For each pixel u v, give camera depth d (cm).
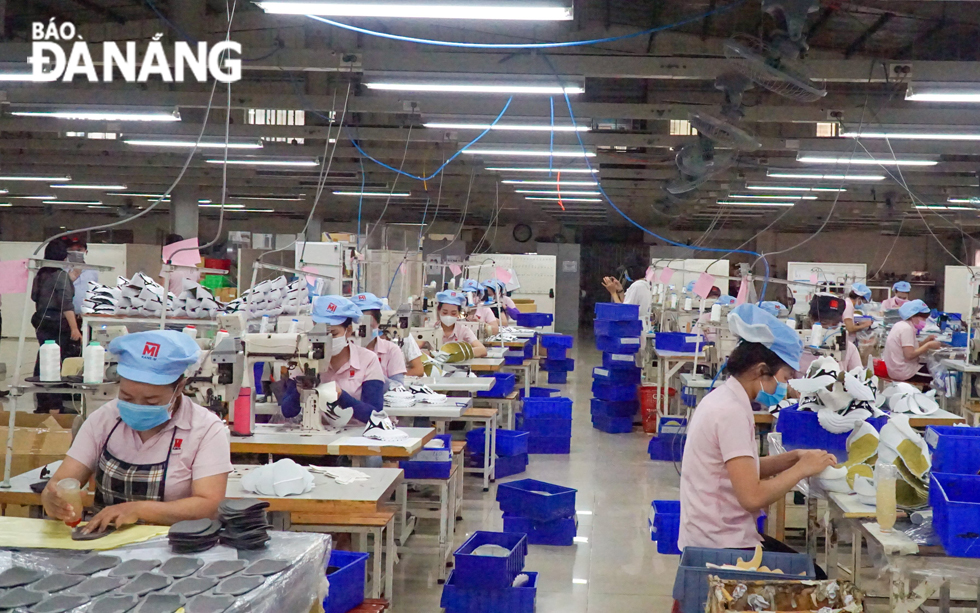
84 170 1306
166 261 359
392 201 1697
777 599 217
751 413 261
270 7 392
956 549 223
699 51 808
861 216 1742
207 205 1808
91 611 151
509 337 955
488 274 1562
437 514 451
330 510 276
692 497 267
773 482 254
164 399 212
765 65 478
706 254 2195
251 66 607
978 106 764
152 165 1175
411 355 577
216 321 347
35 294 616
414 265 952
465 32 752
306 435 369
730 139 670
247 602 158
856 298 1098
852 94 873
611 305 830
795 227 2078
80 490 206
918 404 433
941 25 736
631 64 625
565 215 1981
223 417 323
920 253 2141
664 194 1338
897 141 906
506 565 342
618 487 589
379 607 296
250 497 277
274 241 1140
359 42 763
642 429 813
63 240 623
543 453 697
